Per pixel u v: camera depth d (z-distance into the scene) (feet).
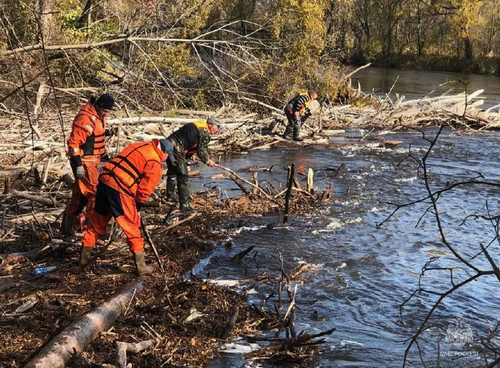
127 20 61.05
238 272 23.30
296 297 21.09
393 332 18.75
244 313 19.40
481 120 61.93
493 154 48.91
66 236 24.06
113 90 54.90
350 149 50.47
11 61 50.83
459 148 51.26
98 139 23.65
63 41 58.29
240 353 16.88
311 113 60.80
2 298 19.35
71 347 15.67
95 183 23.29
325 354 17.17
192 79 68.13
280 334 18.20
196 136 29.94
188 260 23.97
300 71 68.85
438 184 38.40
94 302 19.12
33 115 47.70
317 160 45.91
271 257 24.95
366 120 63.46
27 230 25.71
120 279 21.13
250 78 66.13
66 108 55.16
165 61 60.23
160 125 48.52
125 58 61.46
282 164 44.47
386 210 32.24
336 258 24.99
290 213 31.24
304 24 66.85
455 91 99.91
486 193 36.11
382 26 161.99
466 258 25.30
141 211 30.01
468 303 20.83
